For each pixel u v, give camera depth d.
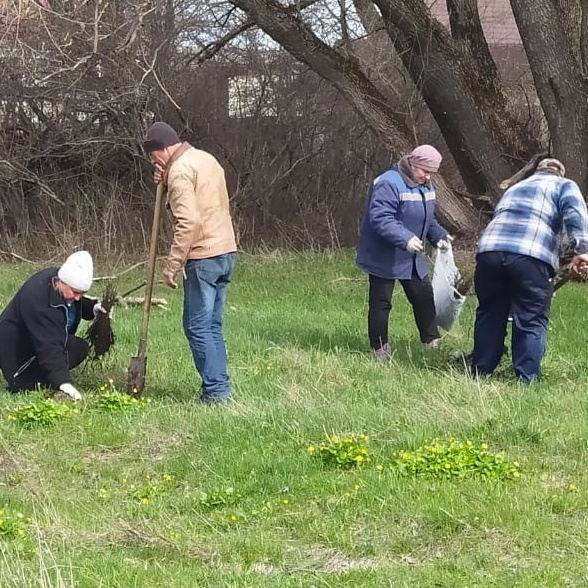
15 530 4.90
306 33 15.30
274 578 4.36
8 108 17.53
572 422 6.41
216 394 7.22
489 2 24.86
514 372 7.96
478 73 15.23
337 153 19.27
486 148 15.17
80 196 18.16
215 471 5.74
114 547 4.77
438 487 5.21
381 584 4.19
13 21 14.73
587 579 4.23
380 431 6.34
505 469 5.45
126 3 15.45
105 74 16.66
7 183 17.62
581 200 7.62
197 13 17.91
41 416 6.66
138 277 15.16
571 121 14.21
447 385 7.40
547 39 14.05
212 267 7.02
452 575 4.28
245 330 10.18
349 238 19.11
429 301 9.17
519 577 4.23
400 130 15.60
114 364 8.51
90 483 5.75
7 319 7.56
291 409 6.83
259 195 18.72
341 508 5.07
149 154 7.03
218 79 18.80
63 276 7.28
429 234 8.97
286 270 15.27
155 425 6.61
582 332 10.12
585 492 5.17
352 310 11.88
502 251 7.66
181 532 4.90
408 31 14.79
